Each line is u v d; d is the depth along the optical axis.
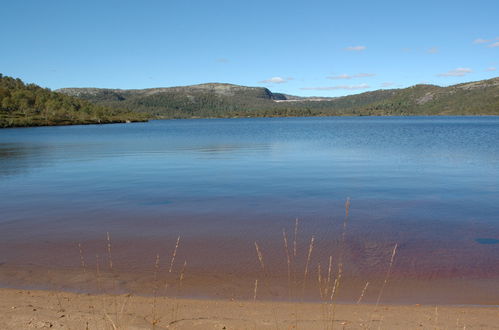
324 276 6.31
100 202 12.23
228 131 73.69
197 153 29.45
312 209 11.08
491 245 7.81
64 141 49.28
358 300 5.47
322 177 17.11
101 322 4.64
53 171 20.12
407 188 14.25
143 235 8.63
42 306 5.17
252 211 10.87
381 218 10.01
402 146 33.94
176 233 8.77
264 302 5.37
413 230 8.89
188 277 6.30
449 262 6.91
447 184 15.05
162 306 5.20
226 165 21.83
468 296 5.62
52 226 9.44
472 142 38.22
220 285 5.98
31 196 13.33
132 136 59.38
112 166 22.06
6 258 7.22
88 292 5.72
